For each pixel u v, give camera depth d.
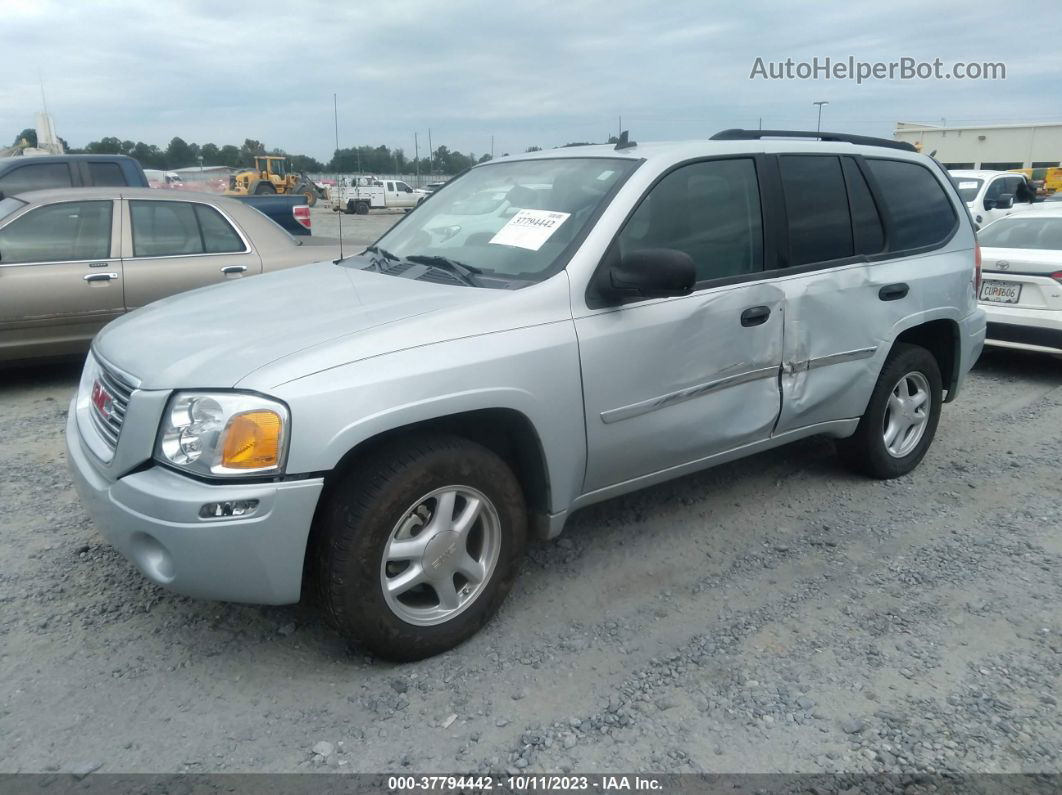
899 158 4.72
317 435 2.62
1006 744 2.64
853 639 3.22
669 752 2.60
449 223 4.01
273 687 2.91
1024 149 39.59
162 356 2.89
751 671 3.02
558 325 3.18
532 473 3.28
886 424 4.76
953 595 3.56
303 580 3.07
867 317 4.31
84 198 6.62
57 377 7.10
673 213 3.62
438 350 2.88
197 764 2.54
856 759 2.58
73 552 3.85
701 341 3.60
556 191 3.71
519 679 2.97
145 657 3.07
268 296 3.50
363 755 2.58
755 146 4.01
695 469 3.82
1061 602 3.51
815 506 4.48
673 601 3.51
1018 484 4.84
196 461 2.62
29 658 3.04
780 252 3.96
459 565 3.04
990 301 7.40
